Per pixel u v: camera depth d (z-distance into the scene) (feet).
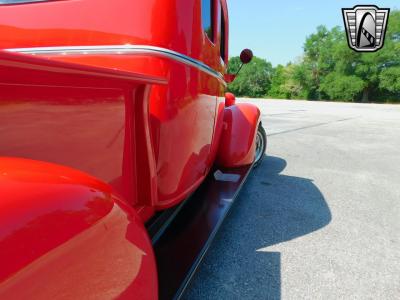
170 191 5.59
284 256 7.59
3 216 1.85
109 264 2.48
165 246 5.78
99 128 3.60
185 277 4.91
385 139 25.35
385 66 141.08
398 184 13.44
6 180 2.09
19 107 2.66
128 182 4.35
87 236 2.30
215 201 7.83
